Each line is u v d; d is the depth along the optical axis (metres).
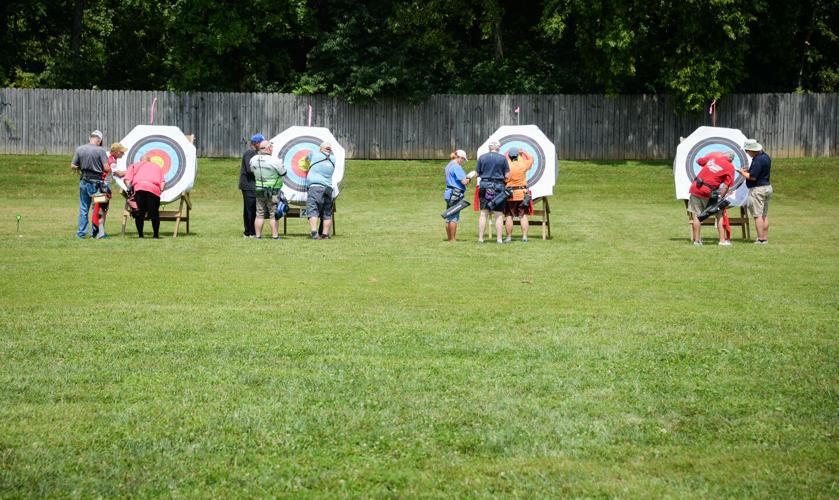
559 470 5.71
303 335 9.36
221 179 35.00
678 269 14.66
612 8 36.94
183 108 38.50
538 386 7.50
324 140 21.06
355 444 6.18
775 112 39.47
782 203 31.88
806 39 41.88
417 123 39.50
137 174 18.89
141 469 5.72
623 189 34.44
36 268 14.13
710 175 18.25
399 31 39.62
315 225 19.08
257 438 6.27
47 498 5.27
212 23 38.69
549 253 16.84
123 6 43.41
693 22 36.88
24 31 45.00
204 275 13.62
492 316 10.48
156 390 7.34
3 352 8.48
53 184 33.19
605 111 39.50
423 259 15.84
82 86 42.41
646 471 5.69
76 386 7.42
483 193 18.58
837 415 6.77
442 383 7.57
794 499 5.24
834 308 11.09
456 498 5.30
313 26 40.47
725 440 6.27
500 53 42.06
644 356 8.52
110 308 10.76
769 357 8.50
